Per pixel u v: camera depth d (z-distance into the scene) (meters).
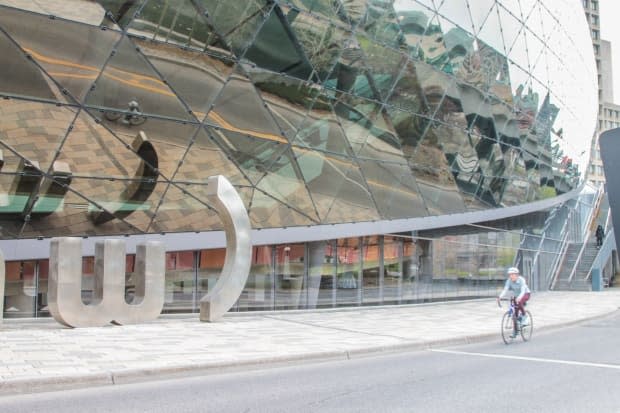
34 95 17.42
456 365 12.15
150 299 17.38
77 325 15.85
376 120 27.03
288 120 23.41
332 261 26.36
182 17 19.86
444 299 32.69
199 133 20.78
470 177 33.34
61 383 9.39
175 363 10.88
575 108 50.44
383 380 10.34
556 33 44.91
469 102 32.78
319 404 8.37
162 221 20.47
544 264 47.12
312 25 23.81
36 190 17.88
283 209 23.61
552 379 10.48
